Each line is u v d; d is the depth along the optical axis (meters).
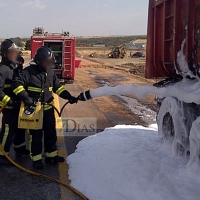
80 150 5.66
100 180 4.42
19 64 5.40
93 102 11.12
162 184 4.07
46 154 5.27
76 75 22.52
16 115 5.09
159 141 5.58
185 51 4.44
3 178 4.70
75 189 4.29
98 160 5.07
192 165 4.28
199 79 4.29
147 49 5.88
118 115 9.08
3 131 5.09
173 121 4.80
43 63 4.84
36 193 4.24
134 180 4.26
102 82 18.14
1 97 4.82
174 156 4.80
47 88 5.01
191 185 3.98
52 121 5.16
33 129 4.91
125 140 6.01
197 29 4.21
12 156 5.60
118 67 32.22
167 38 5.10
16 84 4.74
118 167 4.70
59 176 4.76
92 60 48.03
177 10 4.62
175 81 5.33
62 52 17.38
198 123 4.19
